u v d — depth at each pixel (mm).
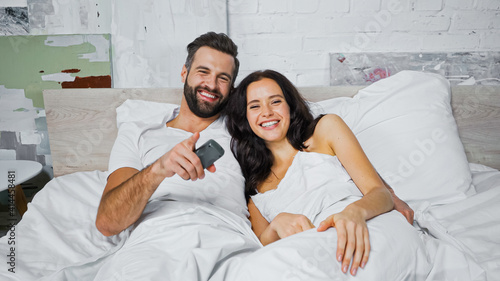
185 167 855
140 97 1678
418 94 1505
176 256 852
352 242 741
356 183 1058
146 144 1269
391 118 1452
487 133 1709
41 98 1793
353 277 699
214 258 806
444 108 1492
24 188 1851
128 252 879
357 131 1486
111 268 848
